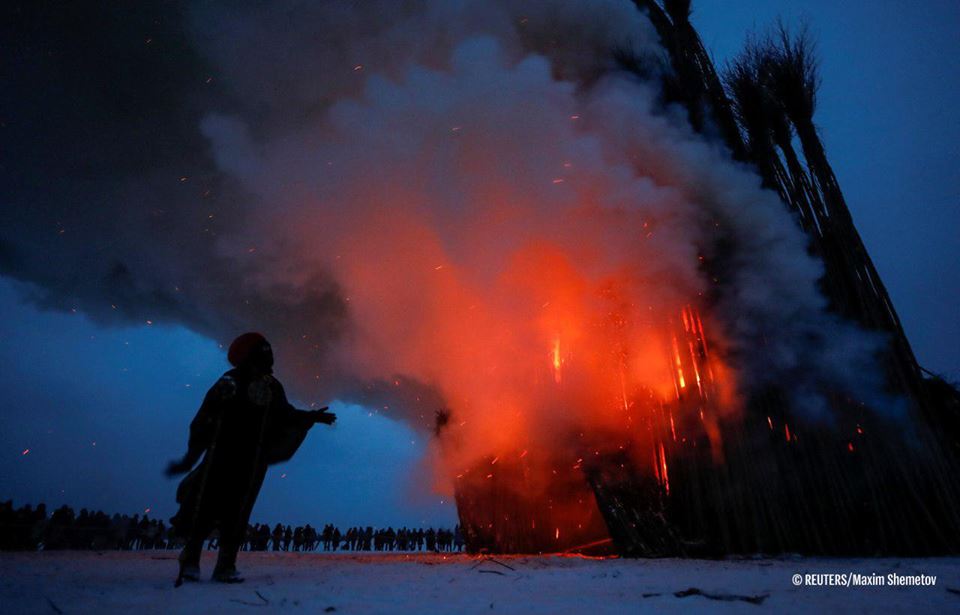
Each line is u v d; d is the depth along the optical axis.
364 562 5.30
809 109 7.23
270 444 3.35
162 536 12.34
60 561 4.73
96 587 2.68
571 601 2.23
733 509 5.74
